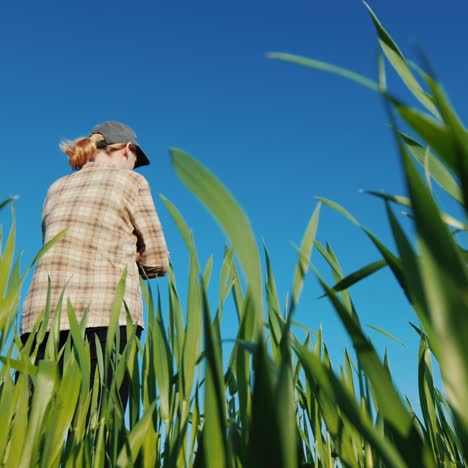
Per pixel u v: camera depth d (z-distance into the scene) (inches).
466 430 5.9
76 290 62.4
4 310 20.0
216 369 8.7
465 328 5.9
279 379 7.5
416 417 20.3
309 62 7.1
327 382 9.5
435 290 6.0
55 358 27.0
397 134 6.1
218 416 9.0
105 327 60.7
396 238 7.2
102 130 82.1
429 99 10.3
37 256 22.8
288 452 7.2
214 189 6.3
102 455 21.6
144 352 22.3
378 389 8.4
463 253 7.7
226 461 9.0
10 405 20.5
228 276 18.5
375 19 10.6
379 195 8.2
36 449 19.8
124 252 67.4
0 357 21.0
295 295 8.0
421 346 19.9
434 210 6.0
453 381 5.9
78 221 66.3
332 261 18.4
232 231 6.3
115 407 20.5
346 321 8.7
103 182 70.0
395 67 10.5
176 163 6.5
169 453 17.9
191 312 17.2
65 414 20.7
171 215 9.7
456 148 5.7
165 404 18.4
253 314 12.9
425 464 8.0
